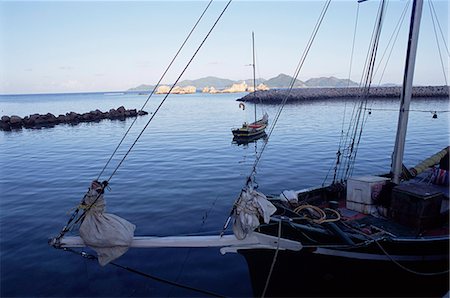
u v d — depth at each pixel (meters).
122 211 14.46
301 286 8.50
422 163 11.35
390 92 93.81
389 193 8.79
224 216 13.77
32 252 10.81
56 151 30.94
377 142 30.88
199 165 23.52
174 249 10.88
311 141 32.69
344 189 10.45
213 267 9.73
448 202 9.20
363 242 7.22
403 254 7.59
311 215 8.30
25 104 140.50
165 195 16.64
